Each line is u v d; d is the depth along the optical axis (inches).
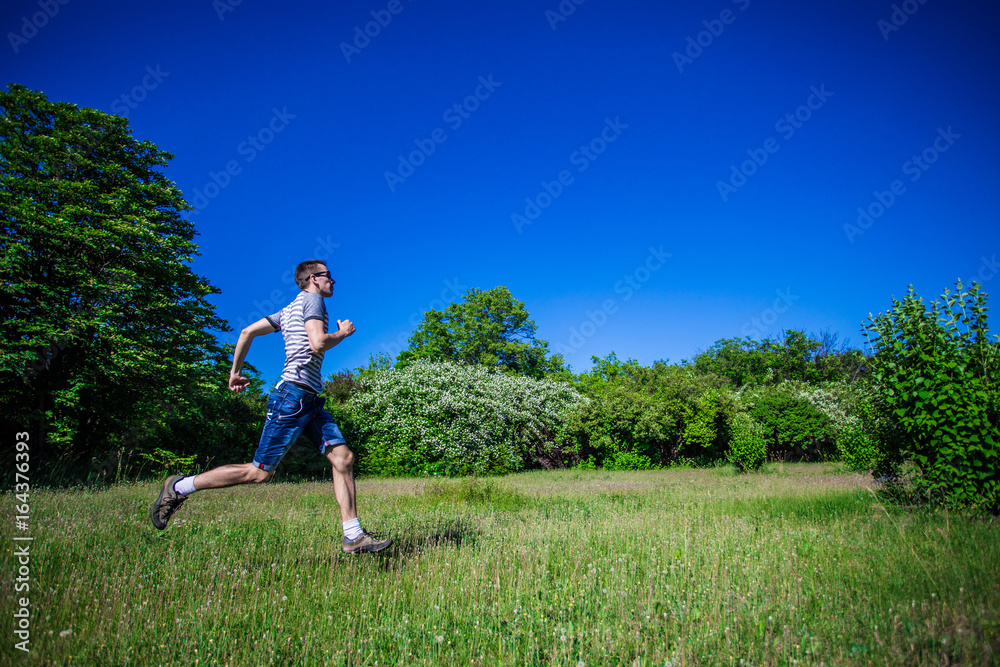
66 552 144.4
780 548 172.9
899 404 278.5
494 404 916.0
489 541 186.9
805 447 980.6
